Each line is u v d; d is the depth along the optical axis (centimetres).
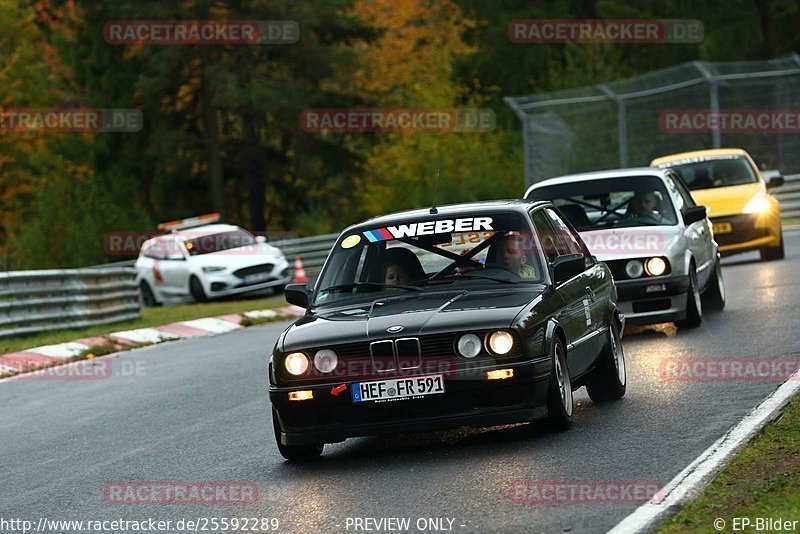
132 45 18225
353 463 3194
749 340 4691
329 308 3397
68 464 3622
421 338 3084
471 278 3394
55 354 6788
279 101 16938
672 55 18788
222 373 5525
